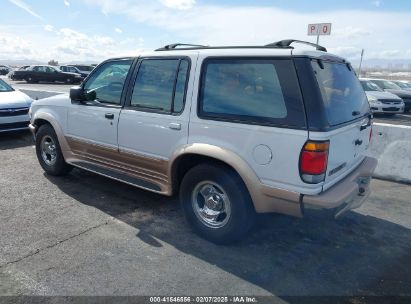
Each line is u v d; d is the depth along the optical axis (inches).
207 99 129.8
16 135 324.2
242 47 128.0
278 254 130.5
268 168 115.8
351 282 114.7
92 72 177.3
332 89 121.1
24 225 147.0
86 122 175.3
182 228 148.8
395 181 217.3
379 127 220.4
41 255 124.7
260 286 111.3
